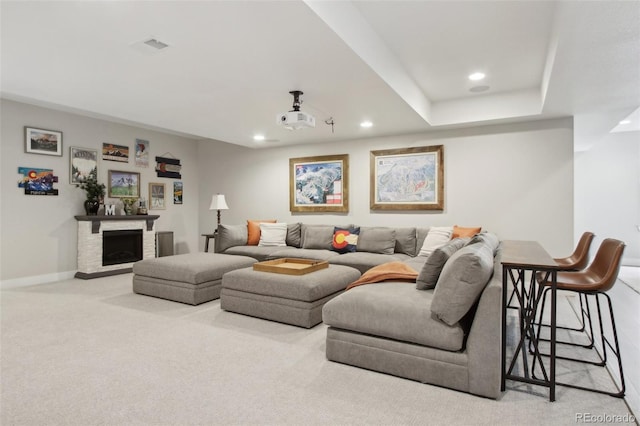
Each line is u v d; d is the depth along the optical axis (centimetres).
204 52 281
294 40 261
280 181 691
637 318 375
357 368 247
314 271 384
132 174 659
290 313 336
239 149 738
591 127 533
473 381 212
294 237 622
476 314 213
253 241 627
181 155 756
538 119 482
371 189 593
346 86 356
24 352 272
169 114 468
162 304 405
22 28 244
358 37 285
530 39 328
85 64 306
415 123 502
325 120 488
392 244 527
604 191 754
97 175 604
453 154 537
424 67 394
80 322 342
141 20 234
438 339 219
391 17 294
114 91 377
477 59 373
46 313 371
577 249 346
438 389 219
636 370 248
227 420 187
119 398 208
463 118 495
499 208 509
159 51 280
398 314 233
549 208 482
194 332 317
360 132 563
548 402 205
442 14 289
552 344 208
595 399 209
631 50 276
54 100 409
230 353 272
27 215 520
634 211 736
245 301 363
